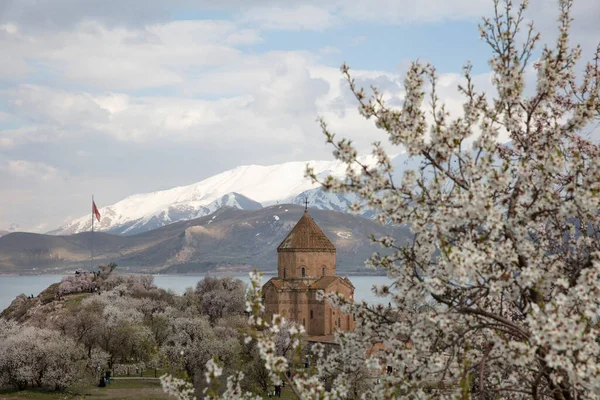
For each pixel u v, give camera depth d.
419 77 25.81
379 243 27.20
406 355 25.00
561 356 20.41
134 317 190.25
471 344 28.23
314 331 188.50
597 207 23.25
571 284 24.17
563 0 26.66
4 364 131.62
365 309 28.39
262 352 23.41
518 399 28.39
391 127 25.64
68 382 132.25
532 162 25.52
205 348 130.00
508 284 23.34
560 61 26.42
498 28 26.41
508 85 25.84
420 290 25.73
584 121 25.53
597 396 22.47
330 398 25.59
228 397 29.03
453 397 22.50
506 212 25.64
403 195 25.19
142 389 135.62
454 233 24.94
